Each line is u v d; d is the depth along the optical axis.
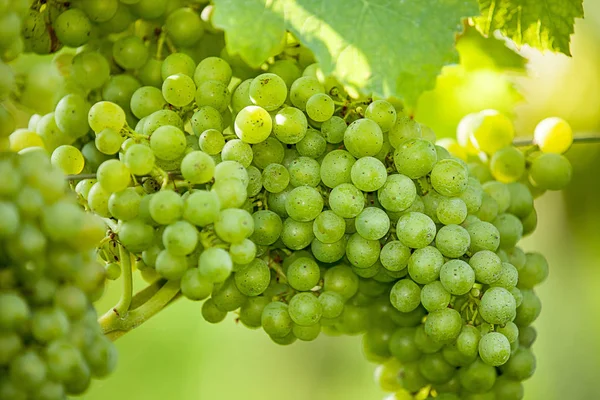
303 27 0.75
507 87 0.93
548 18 0.86
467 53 0.92
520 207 0.85
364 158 0.76
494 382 0.82
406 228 0.77
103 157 0.80
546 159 0.87
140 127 0.78
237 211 0.74
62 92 0.80
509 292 0.77
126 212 0.75
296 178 0.77
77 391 0.71
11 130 0.72
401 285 0.78
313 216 0.77
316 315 0.77
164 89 0.78
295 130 0.77
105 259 0.80
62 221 0.70
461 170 0.77
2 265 0.70
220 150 0.77
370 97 0.78
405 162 0.77
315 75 0.79
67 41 0.80
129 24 0.82
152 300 0.78
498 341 0.76
